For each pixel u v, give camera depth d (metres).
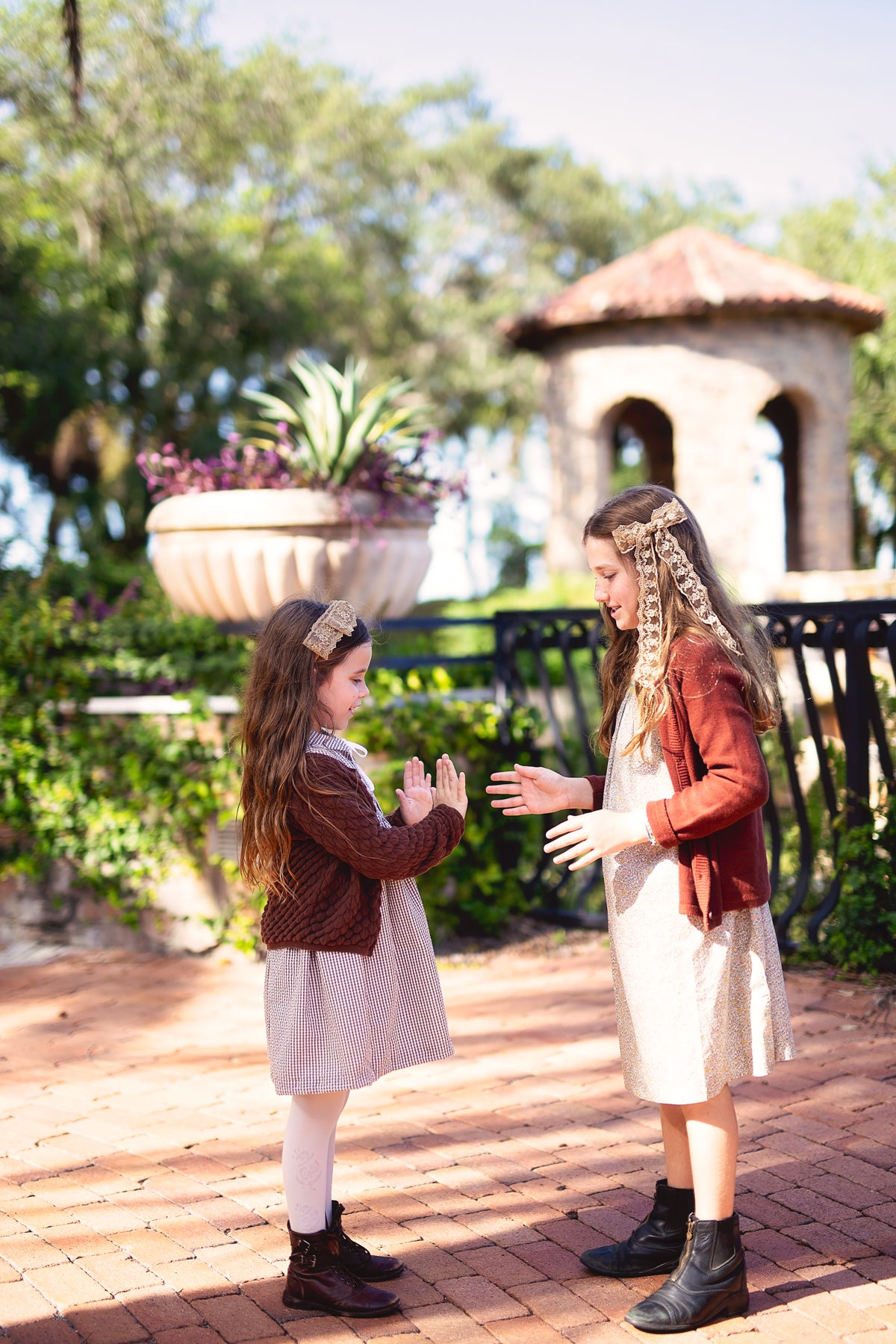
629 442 20.50
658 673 2.22
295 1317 2.31
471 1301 2.37
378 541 5.43
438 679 5.54
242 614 5.57
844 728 4.74
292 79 19.58
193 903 5.19
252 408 19.30
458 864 5.39
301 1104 2.33
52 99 15.49
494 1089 3.57
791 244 20.16
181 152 18.11
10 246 16.38
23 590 6.50
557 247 30.19
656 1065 2.24
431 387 27.19
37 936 5.51
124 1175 2.99
